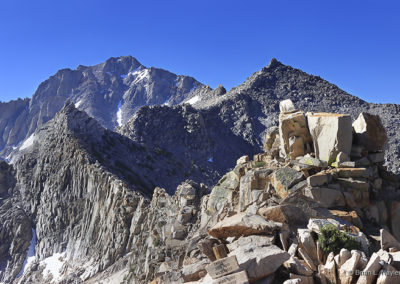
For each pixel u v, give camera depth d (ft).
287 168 75.41
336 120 78.33
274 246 50.34
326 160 78.89
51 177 574.56
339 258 46.55
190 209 119.34
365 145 80.64
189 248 79.05
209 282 46.37
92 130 647.15
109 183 462.60
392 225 70.03
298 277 44.55
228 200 91.56
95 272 369.91
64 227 510.99
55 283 389.19
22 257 497.05
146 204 315.37
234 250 51.88
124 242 375.25
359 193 70.74
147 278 108.78
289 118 85.92
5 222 538.88
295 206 62.03
